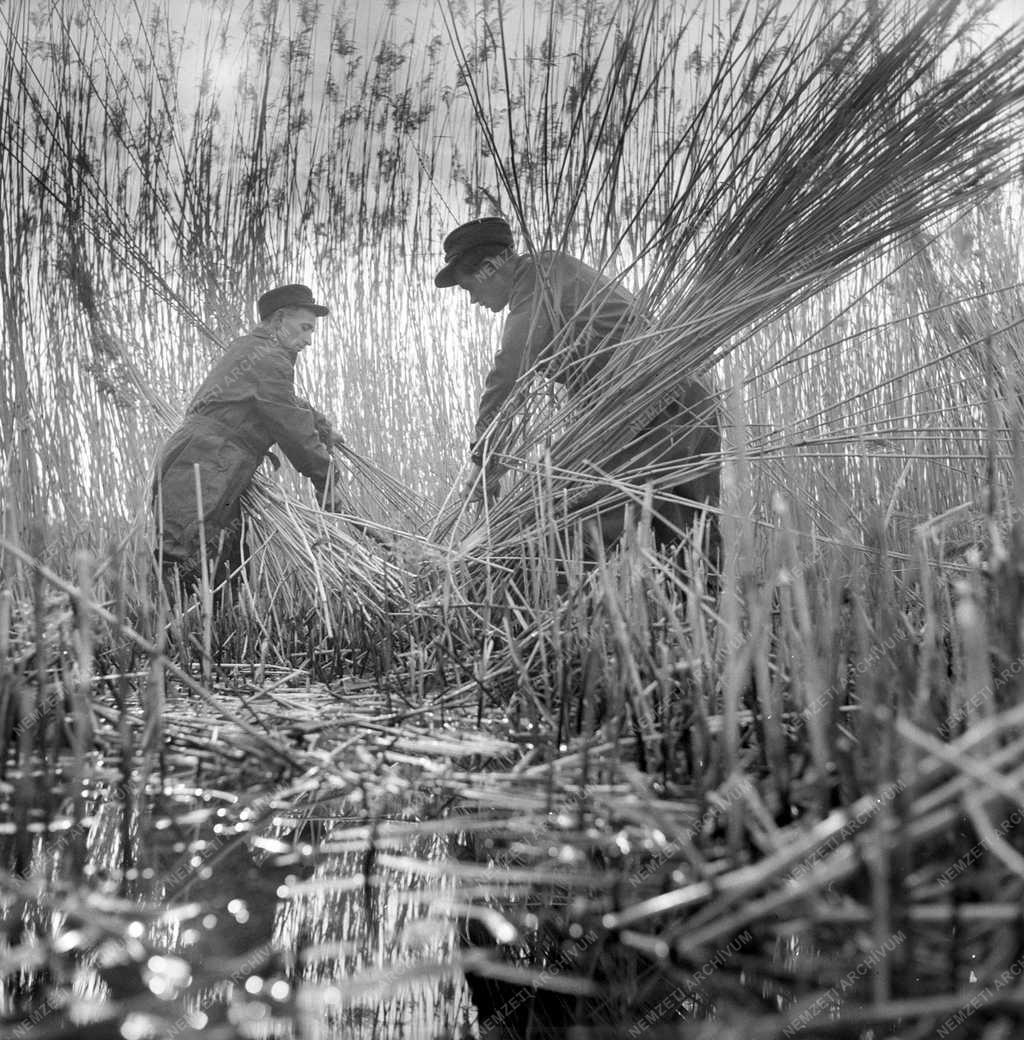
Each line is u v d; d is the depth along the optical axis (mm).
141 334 3678
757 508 2658
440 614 2523
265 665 2564
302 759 1615
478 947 979
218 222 3857
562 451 2688
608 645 1812
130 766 1431
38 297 3344
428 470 3930
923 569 1234
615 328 2688
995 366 3072
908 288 3363
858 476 2939
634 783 1272
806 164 2451
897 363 3303
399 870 1186
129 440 3373
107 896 1118
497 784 1477
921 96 2363
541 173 2732
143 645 1546
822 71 2432
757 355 3287
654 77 2598
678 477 2605
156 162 3768
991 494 1575
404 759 1634
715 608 1824
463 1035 811
